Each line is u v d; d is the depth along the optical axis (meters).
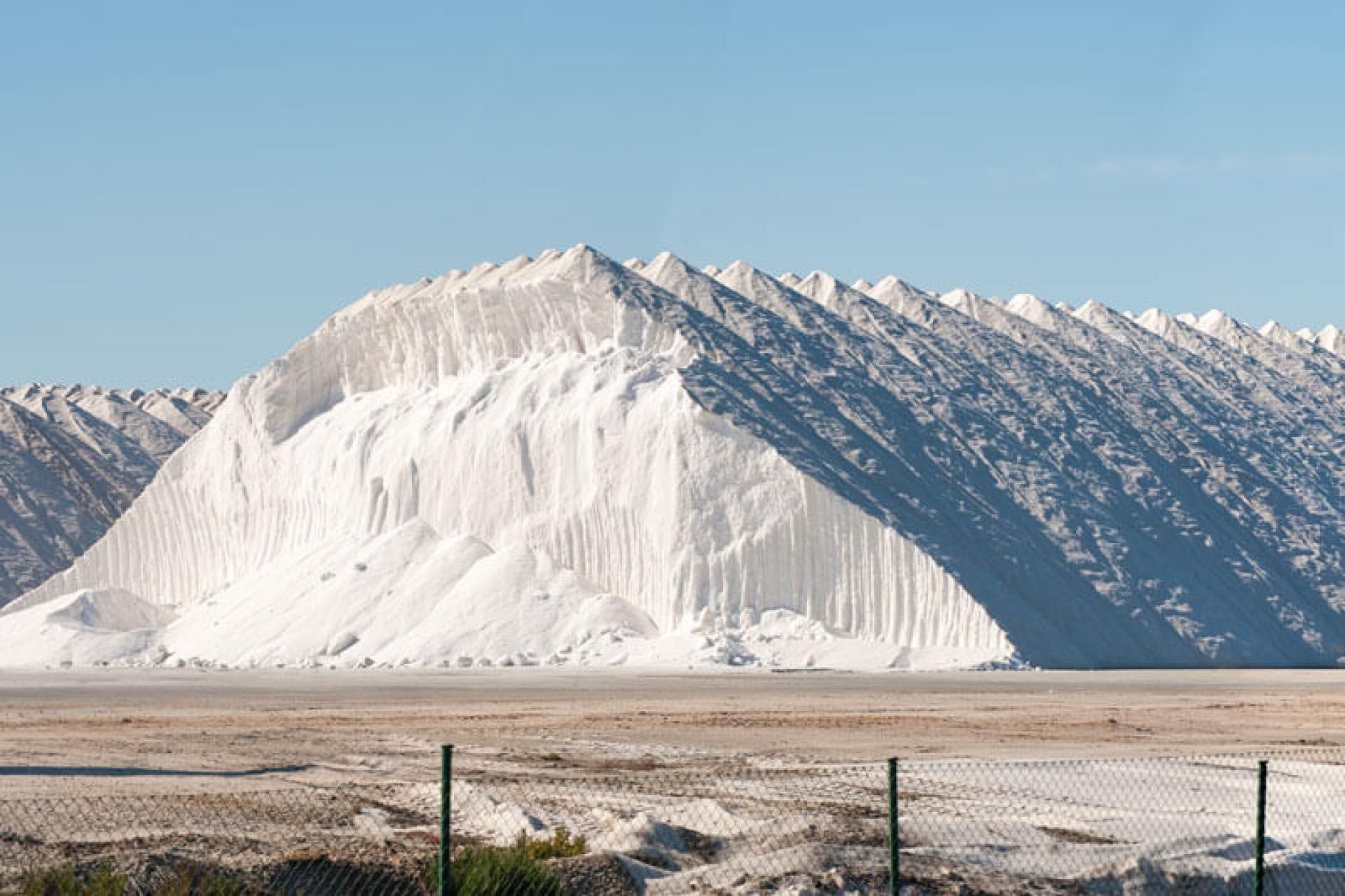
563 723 62.53
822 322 161.25
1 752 49.50
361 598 125.56
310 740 54.78
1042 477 147.38
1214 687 94.88
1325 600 159.12
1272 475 179.00
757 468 122.56
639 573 123.38
